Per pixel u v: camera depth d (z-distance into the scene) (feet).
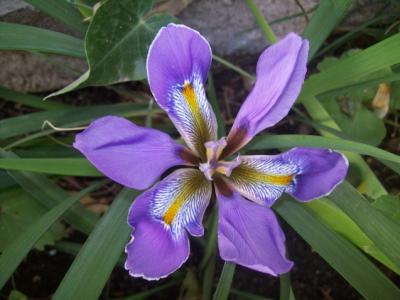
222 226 0.40
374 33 0.70
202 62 0.42
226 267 0.46
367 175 0.56
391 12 0.66
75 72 0.65
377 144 0.61
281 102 0.41
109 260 0.42
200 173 0.44
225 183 0.44
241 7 0.67
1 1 0.59
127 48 0.48
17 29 0.49
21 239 0.45
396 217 0.51
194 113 0.43
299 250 0.66
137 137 0.38
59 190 0.52
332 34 0.73
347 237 0.51
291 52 0.39
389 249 0.43
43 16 0.61
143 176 0.39
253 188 0.43
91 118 0.60
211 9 0.66
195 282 0.60
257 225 0.41
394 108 0.65
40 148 0.61
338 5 0.52
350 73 0.49
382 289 0.44
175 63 0.40
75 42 0.51
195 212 0.42
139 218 0.38
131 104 0.62
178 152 0.43
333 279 0.65
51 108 0.63
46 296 0.65
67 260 0.66
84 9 0.50
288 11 0.68
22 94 0.62
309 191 0.42
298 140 0.47
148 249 0.38
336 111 0.62
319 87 0.51
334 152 0.40
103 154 0.37
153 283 0.65
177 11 0.62
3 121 0.57
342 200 0.45
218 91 0.74
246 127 0.43
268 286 0.64
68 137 0.63
